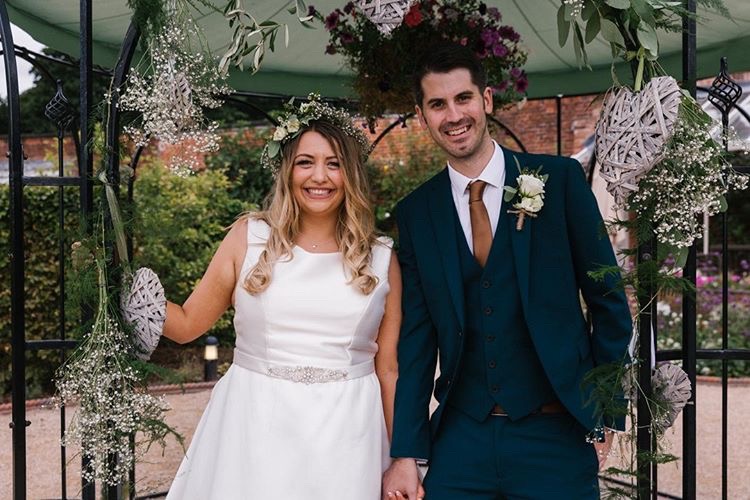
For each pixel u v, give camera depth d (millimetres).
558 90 4801
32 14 3346
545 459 2234
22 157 2248
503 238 2252
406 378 2375
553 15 3826
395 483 2336
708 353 2639
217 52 4203
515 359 2254
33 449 5438
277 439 2293
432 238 2355
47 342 2521
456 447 2299
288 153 2424
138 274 2195
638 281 2094
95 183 2213
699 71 4070
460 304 2262
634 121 2004
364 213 2473
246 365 2412
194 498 2412
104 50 3895
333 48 3424
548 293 2236
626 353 2137
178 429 5777
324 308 2352
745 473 4770
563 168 2307
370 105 3535
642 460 2135
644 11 2016
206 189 8391
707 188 2059
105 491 2184
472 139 2244
